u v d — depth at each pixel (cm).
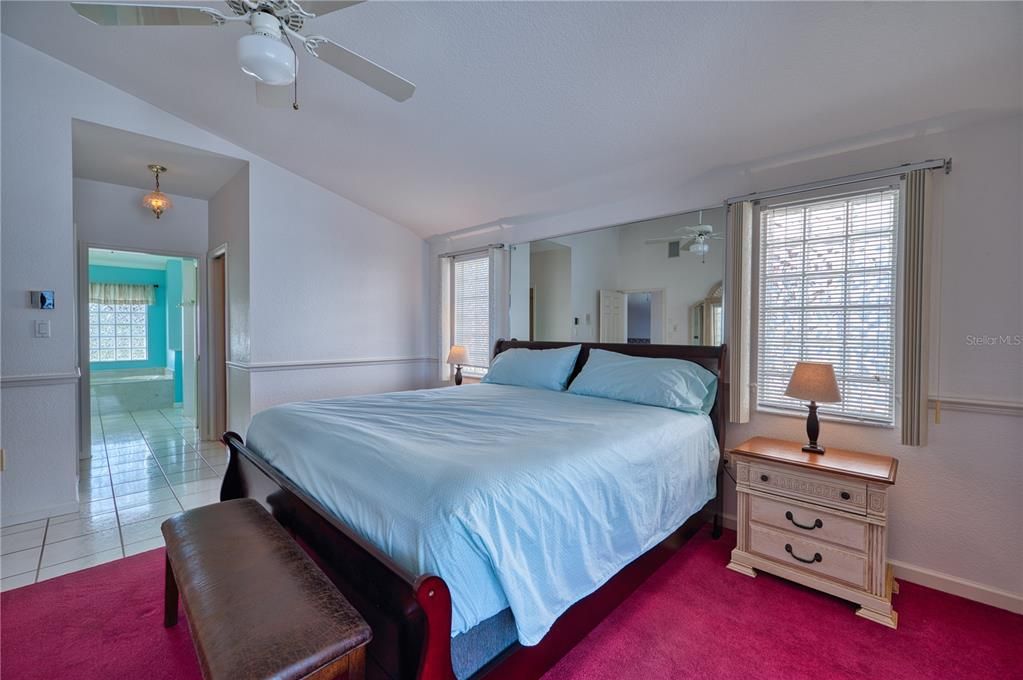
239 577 135
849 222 242
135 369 815
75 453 306
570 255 375
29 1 242
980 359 207
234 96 308
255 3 165
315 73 264
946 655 175
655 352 313
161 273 842
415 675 111
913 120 213
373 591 129
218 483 360
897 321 225
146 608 203
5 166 279
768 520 228
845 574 204
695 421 251
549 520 146
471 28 214
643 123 255
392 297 495
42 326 292
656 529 200
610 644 180
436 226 475
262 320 398
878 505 196
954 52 176
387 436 185
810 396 220
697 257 299
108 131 322
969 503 211
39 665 168
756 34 185
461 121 289
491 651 132
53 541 264
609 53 212
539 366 348
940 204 214
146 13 169
